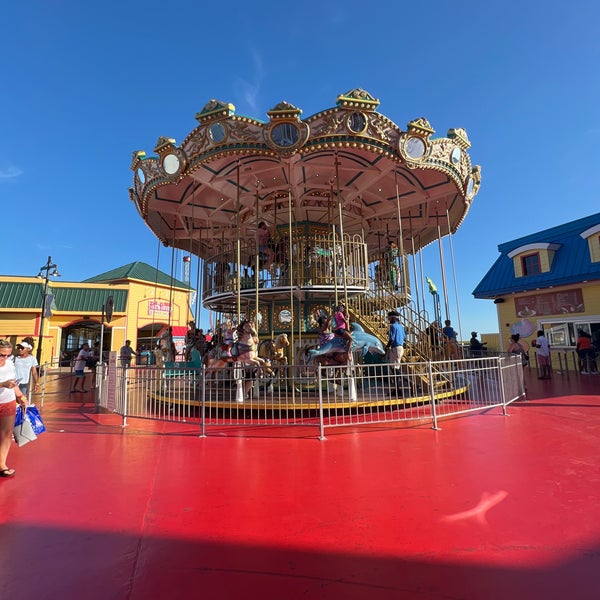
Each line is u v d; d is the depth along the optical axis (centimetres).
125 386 703
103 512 331
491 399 852
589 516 305
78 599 218
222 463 462
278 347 871
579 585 220
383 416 713
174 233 1276
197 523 309
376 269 1262
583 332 1434
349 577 233
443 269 1195
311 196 1105
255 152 795
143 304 2873
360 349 841
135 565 251
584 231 1534
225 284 1048
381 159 901
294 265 1030
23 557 262
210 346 1095
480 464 436
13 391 437
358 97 755
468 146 945
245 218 1233
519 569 237
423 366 801
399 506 332
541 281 1630
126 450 525
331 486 381
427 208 1243
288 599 213
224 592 221
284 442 550
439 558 251
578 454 468
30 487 392
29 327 2477
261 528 298
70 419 755
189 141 844
